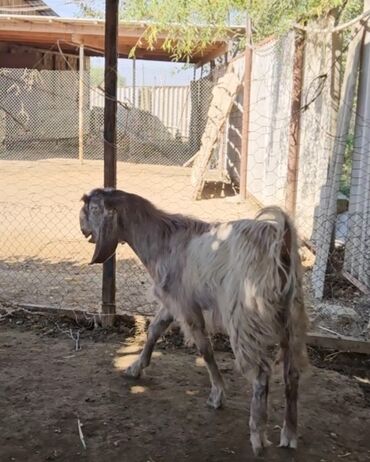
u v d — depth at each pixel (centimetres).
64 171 1274
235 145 1187
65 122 1623
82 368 379
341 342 407
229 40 1084
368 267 482
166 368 383
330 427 317
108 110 419
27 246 653
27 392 346
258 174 930
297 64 633
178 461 283
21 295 498
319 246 513
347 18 677
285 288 275
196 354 407
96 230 347
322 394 353
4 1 1814
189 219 327
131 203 342
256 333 278
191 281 310
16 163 1384
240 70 1087
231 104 1012
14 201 909
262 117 911
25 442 296
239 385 362
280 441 298
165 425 314
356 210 511
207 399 342
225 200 997
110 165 425
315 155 599
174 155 1550
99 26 1349
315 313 466
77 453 287
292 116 620
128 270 573
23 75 1408
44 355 397
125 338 430
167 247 326
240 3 710
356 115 508
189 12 686
